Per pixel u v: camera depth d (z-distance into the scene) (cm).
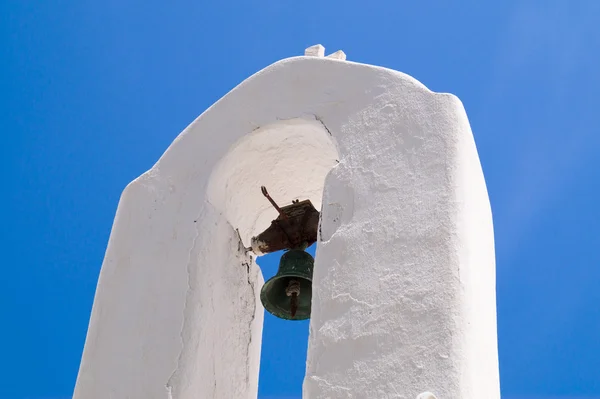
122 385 403
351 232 370
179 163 459
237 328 455
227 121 455
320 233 387
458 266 332
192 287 424
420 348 317
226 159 452
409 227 352
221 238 456
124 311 424
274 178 476
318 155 456
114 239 448
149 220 448
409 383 312
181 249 435
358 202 378
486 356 328
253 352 466
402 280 339
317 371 344
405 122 388
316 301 366
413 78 405
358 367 330
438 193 355
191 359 410
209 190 449
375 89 412
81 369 414
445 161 363
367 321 338
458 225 343
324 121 422
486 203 383
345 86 425
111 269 439
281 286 479
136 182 462
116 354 412
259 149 456
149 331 415
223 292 448
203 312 426
